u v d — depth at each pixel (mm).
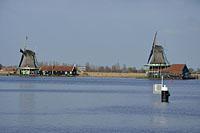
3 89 109375
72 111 54938
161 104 67188
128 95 89812
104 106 63000
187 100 76250
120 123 44156
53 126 41344
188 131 39781
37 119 46062
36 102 68625
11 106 60438
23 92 96688
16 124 42250
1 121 44188
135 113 53375
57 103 67375
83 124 42969
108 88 123500
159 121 46125
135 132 38844
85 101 72688
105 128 40719
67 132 38188
